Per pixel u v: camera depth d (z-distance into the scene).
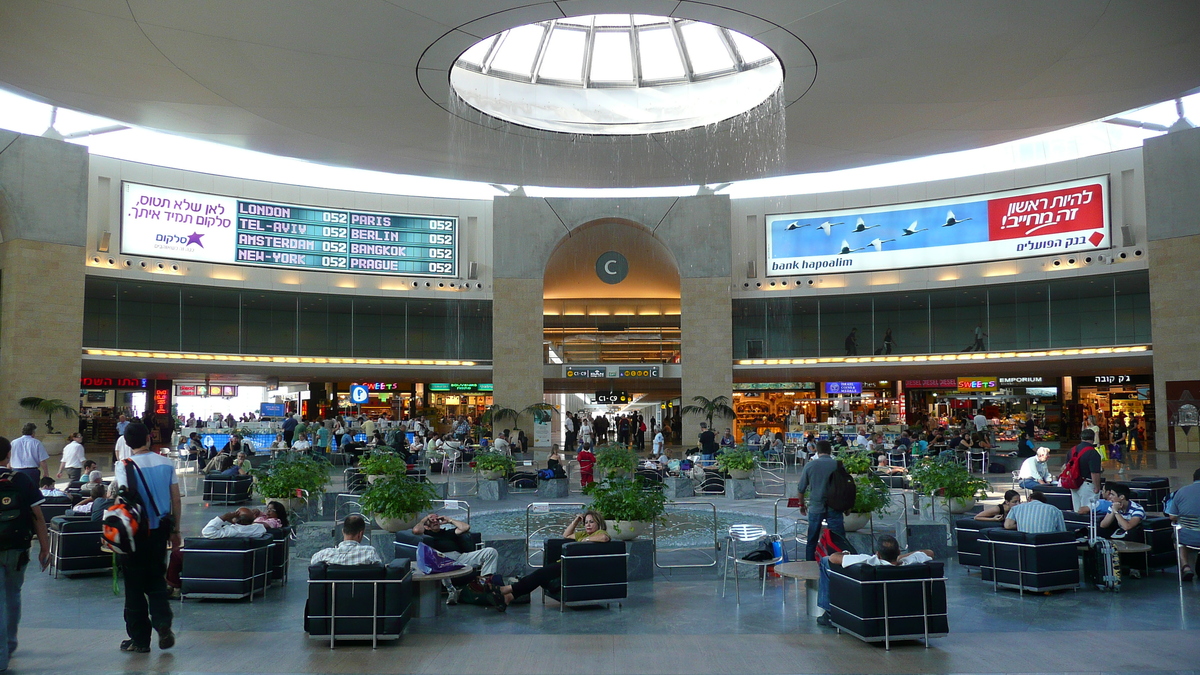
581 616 8.32
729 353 37.12
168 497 6.83
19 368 28.20
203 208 33.97
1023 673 6.22
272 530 9.82
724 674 6.25
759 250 38.41
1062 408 38.66
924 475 12.94
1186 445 29.33
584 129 22.95
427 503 10.98
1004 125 22.06
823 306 38.12
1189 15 15.55
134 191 32.47
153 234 32.78
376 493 10.76
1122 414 37.56
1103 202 32.75
